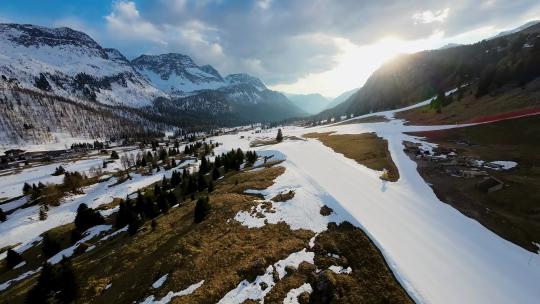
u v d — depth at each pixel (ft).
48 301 124.98
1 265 216.95
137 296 113.50
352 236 127.03
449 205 158.71
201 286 107.96
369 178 202.90
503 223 136.56
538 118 258.37
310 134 483.51
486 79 391.45
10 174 524.93
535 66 367.25
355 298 97.66
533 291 101.76
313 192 171.01
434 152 245.04
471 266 112.27
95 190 379.96
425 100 618.03
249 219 150.61
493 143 247.50
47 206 330.13
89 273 142.10
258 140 602.85
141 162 480.64
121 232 211.61
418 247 121.19
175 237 151.74
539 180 164.66
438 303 93.35
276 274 109.09
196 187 260.42
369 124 481.05
